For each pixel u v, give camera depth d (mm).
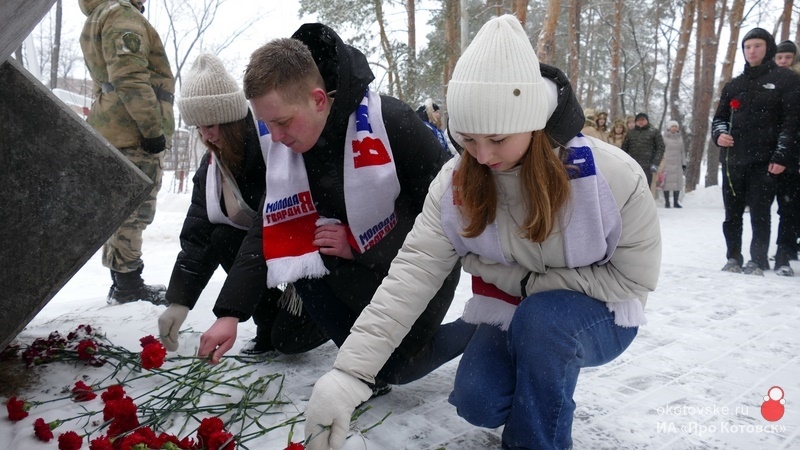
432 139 2287
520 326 1839
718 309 3779
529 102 1587
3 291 2115
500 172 1771
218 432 1735
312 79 2092
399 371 2258
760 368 2773
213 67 2365
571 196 1715
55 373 2535
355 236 2293
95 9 3980
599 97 34438
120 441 1782
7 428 2082
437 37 17797
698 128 17266
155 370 2562
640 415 2297
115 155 2191
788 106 4883
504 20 1605
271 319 2859
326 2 13078
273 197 2334
